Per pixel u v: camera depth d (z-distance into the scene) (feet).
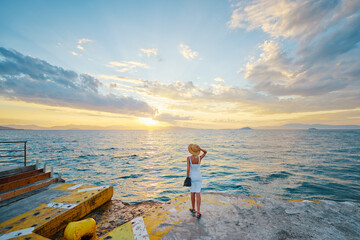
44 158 69.46
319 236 8.38
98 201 13.78
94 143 156.15
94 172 46.50
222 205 11.94
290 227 9.14
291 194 30.55
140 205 14.62
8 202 11.89
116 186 34.60
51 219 9.61
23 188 13.52
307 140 192.24
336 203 12.17
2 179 12.98
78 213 11.58
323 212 10.89
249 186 34.88
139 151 99.19
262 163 59.82
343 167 51.90
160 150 105.60
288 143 151.94
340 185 34.96
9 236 7.97
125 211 13.47
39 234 8.77
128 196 29.12
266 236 8.30
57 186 15.35
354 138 221.25
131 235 8.43
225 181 38.45
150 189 32.78
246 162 61.98
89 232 8.25
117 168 52.21
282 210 11.18
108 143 160.45
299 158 69.87
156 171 48.60
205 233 8.54
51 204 11.61
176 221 9.80
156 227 9.14
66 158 70.03
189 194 14.20
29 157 71.77
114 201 15.33
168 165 57.98
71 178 40.16
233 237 8.21
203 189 33.50
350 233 8.68
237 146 126.21
